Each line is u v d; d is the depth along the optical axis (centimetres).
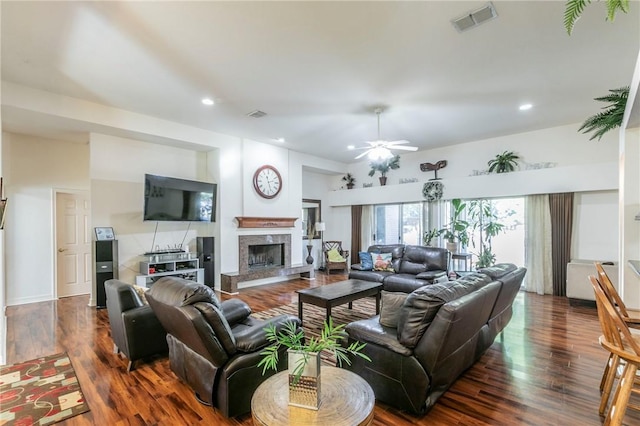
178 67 339
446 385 230
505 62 330
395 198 762
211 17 256
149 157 562
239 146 632
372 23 266
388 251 607
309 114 488
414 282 495
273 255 727
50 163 537
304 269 716
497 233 630
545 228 564
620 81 372
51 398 238
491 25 268
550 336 360
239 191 633
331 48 304
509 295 307
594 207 532
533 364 290
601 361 296
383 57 321
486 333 283
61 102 414
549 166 571
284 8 246
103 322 411
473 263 655
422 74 357
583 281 479
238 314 284
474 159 664
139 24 265
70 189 557
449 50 307
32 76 358
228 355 212
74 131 487
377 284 461
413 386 211
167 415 218
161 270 550
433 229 702
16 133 500
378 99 429
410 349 214
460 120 520
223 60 325
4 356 304
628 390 181
